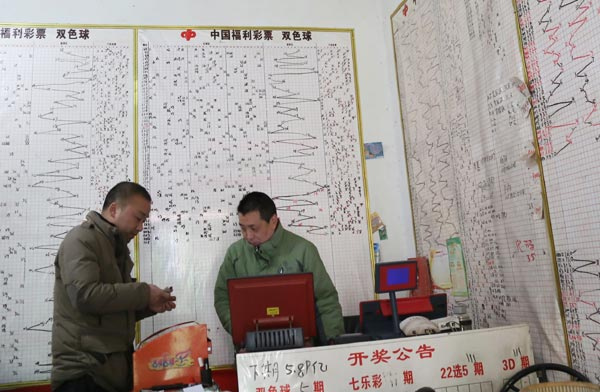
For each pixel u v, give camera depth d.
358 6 3.39
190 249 2.89
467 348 1.72
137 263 2.82
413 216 3.06
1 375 2.61
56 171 2.84
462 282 2.56
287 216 3.03
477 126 2.38
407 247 3.14
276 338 1.69
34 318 2.68
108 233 2.13
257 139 3.08
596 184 1.71
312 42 3.26
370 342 1.67
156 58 3.05
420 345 1.69
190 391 1.67
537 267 2.00
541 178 1.96
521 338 1.78
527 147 2.03
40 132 2.86
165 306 2.22
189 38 3.11
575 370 1.71
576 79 1.79
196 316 2.83
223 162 3.02
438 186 2.77
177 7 3.14
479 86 2.35
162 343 1.79
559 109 1.87
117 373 2.05
